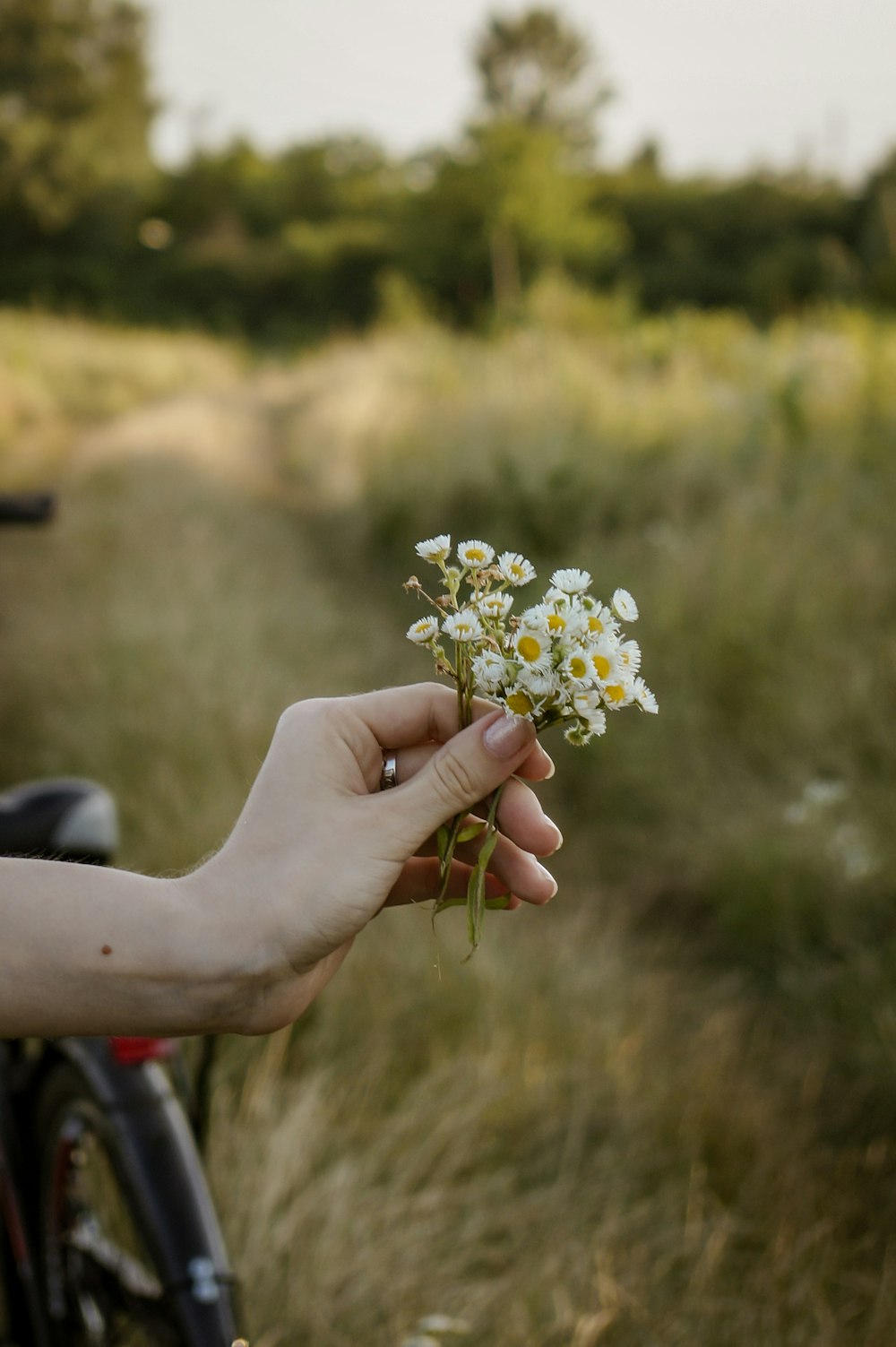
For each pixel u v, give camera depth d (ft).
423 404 35.55
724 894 10.64
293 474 40.16
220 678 14.20
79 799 5.57
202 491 31.04
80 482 31.55
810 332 31.17
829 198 111.34
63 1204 5.18
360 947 8.74
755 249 113.39
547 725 2.50
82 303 121.60
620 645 2.45
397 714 2.82
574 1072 7.63
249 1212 5.99
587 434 26.05
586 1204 6.56
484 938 9.17
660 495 21.25
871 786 11.15
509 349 39.04
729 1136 7.14
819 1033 8.79
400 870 2.54
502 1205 6.51
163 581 19.19
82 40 134.82
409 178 160.15
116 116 140.97
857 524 16.34
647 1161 6.98
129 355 74.08
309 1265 5.74
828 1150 7.42
